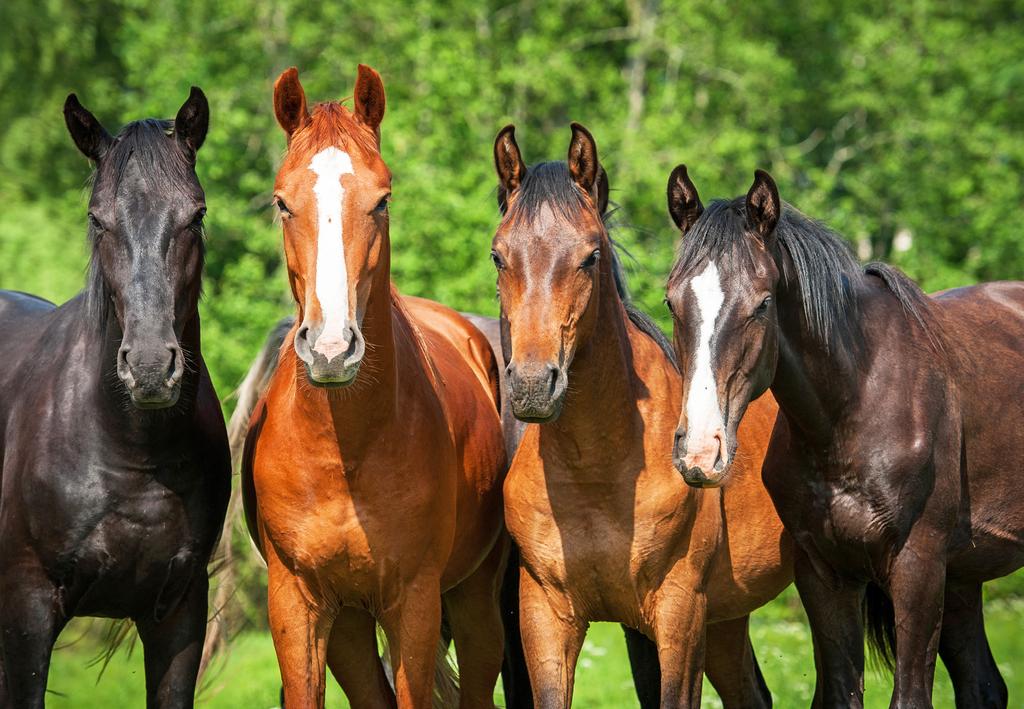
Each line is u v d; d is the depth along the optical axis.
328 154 7.75
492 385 11.05
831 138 37.16
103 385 8.49
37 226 32.44
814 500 9.02
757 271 8.02
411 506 8.38
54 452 8.58
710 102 34.25
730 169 31.16
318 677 8.52
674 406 8.77
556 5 33.84
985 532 9.53
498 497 9.91
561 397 7.71
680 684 8.58
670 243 29.11
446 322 10.85
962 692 10.43
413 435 8.43
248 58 32.47
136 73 33.12
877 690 15.99
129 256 8.02
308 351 7.41
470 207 26.88
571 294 7.83
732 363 7.84
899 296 9.32
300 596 8.45
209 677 13.63
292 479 8.27
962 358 9.46
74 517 8.51
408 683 8.52
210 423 9.11
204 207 8.40
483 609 10.12
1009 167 34.53
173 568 8.75
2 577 8.67
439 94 29.61
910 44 35.22
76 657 23.38
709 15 33.41
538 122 35.97
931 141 32.91
